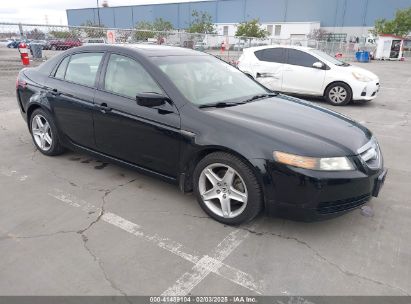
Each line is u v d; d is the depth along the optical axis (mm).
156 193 3914
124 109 3740
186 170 3455
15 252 2865
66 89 4340
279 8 57000
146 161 3744
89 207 3598
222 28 59969
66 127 4457
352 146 3131
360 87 9125
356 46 39656
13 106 7980
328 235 3199
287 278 2650
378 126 7238
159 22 43844
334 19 54750
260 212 3277
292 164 2906
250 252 2938
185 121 3354
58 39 12859
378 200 3885
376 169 3207
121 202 3709
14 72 13406
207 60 4398
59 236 3094
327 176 2896
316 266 2787
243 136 3076
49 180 4195
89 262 2768
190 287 2539
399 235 3225
